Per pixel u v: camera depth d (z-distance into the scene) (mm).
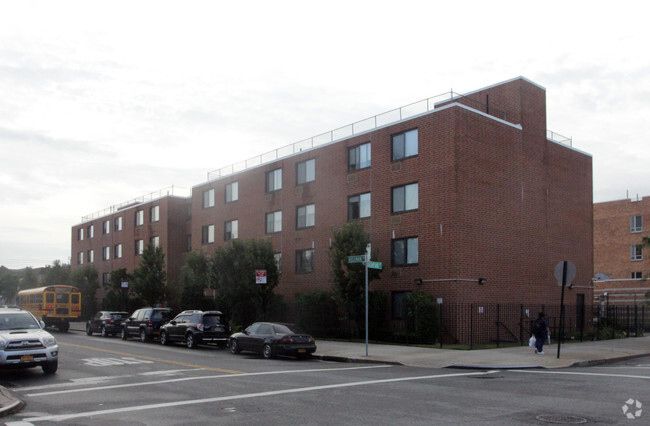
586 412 9648
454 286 25469
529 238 29531
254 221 38781
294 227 35281
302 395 11820
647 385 12953
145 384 13875
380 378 14680
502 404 10500
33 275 81250
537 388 12562
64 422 9352
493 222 27516
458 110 26406
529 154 30172
